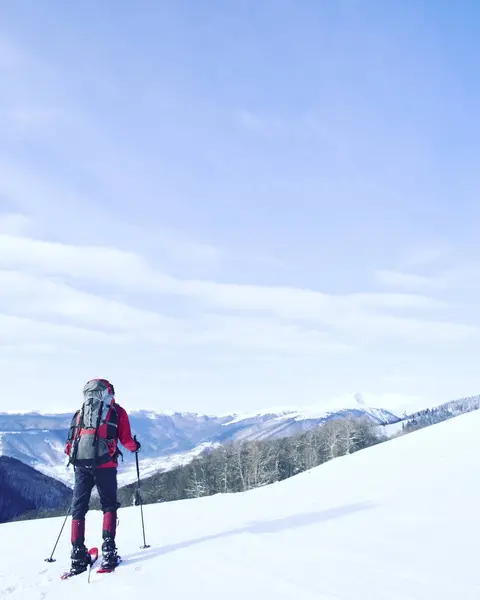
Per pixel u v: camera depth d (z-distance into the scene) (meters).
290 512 6.61
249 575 3.55
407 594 2.88
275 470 75.00
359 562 3.68
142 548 5.25
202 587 3.36
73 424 5.14
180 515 7.92
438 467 9.05
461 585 2.97
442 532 4.44
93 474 4.91
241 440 94.56
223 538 5.19
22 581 4.25
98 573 4.29
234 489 72.50
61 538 6.86
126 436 5.17
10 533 7.70
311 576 3.38
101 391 5.20
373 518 5.41
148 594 3.33
